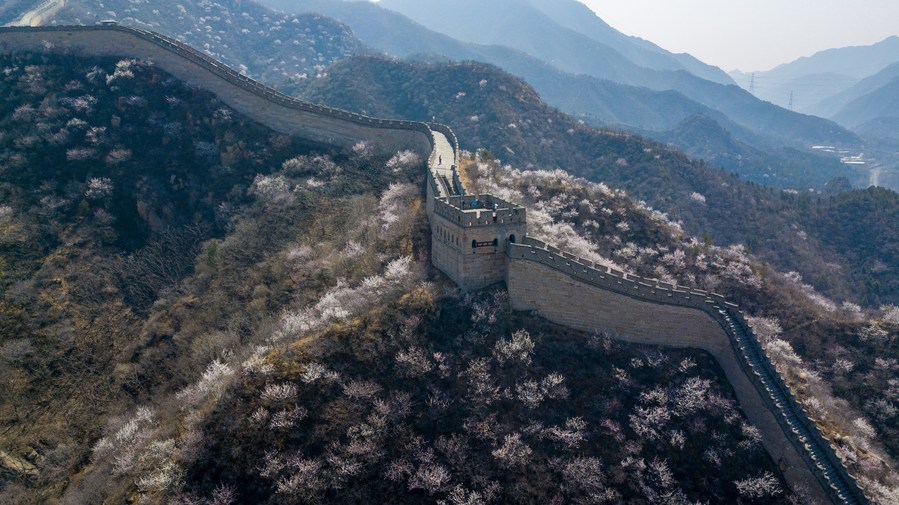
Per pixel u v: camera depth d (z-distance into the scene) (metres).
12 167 89.00
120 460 49.09
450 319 57.53
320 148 103.31
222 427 46.78
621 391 54.38
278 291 72.12
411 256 70.00
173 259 82.31
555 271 58.47
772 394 52.50
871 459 53.88
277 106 105.81
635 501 46.34
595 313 59.03
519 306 59.97
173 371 64.69
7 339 66.50
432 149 92.00
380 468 45.25
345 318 57.59
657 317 58.91
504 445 47.78
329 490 43.53
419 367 52.31
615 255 90.38
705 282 91.44
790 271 146.25
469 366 53.50
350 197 89.62
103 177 90.88
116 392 63.31
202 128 102.69
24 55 109.19
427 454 46.25
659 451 50.19
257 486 43.62
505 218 60.09
